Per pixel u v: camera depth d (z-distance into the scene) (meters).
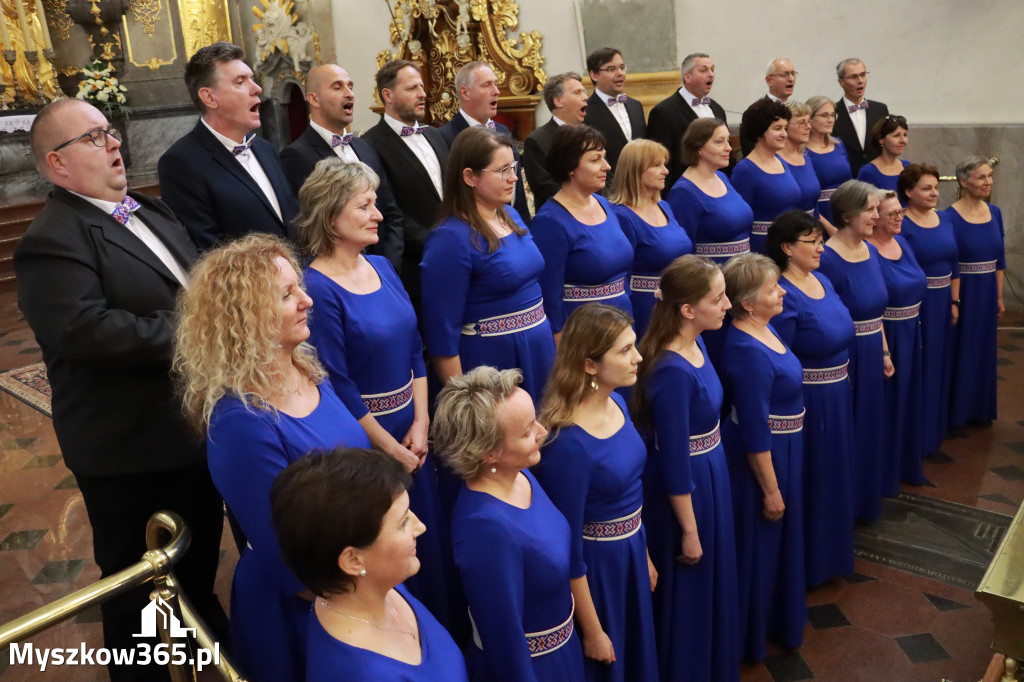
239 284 1.99
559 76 5.35
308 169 4.33
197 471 2.84
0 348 7.25
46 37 12.00
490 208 3.30
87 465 2.66
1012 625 1.96
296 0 10.77
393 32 9.42
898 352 4.34
